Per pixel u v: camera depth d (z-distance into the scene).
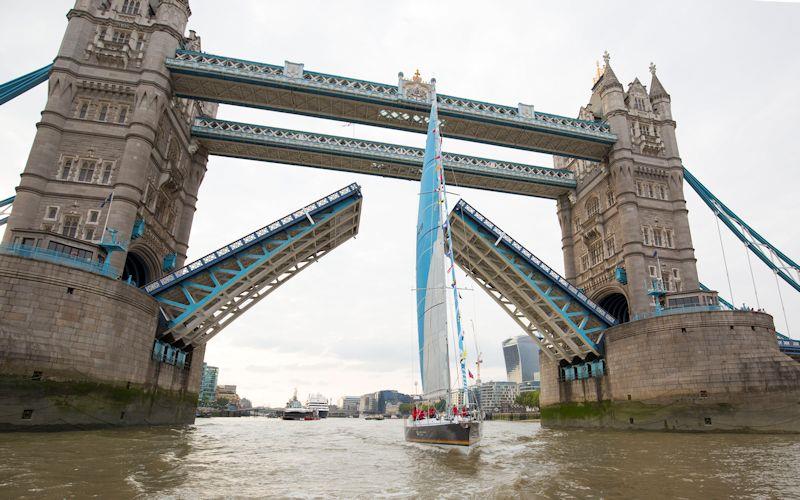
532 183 56.69
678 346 36.06
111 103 38.06
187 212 47.56
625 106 51.88
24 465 14.18
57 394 25.89
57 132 36.09
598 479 14.57
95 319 28.19
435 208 30.17
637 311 44.12
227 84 43.00
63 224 34.47
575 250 57.31
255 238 40.03
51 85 36.69
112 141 36.91
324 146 50.06
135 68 39.19
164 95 39.56
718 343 34.84
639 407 37.94
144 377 32.94
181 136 44.91
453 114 47.22
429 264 29.28
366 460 20.03
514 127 48.66
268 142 48.81
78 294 27.62
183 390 41.88
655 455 20.69
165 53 40.09
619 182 48.34
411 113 47.47
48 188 34.97
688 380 35.12
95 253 31.34
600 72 54.62
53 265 26.95
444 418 25.56
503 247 44.84
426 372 28.48
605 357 42.91
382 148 51.66
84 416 27.02
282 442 29.92
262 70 43.53
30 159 34.81
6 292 25.41
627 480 14.36
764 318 35.62
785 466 16.98
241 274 39.47
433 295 28.27
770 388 32.69
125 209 35.00
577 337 46.59
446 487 13.38
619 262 48.00
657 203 48.62
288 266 46.25
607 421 41.78
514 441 30.12
